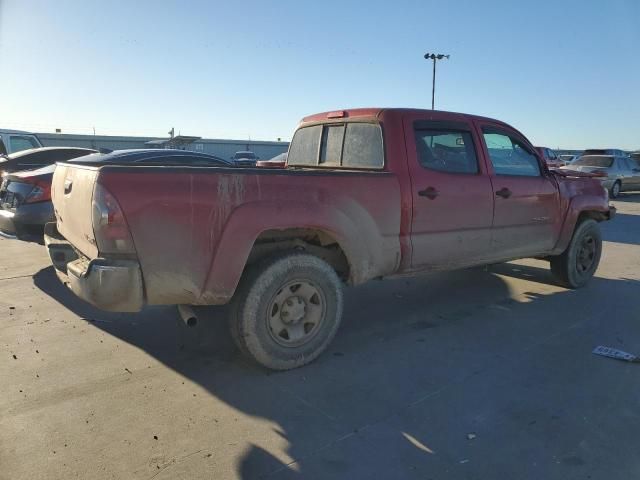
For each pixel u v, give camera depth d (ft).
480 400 11.28
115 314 16.38
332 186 12.80
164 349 13.73
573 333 15.57
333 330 13.28
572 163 76.13
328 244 13.60
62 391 11.28
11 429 9.76
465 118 16.47
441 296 19.51
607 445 9.65
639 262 26.99
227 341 14.29
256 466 8.84
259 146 209.15
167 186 10.64
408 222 14.53
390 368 12.90
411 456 9.21
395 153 14.65
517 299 19.25
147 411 10.55
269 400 11.14
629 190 75.51
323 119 17.39
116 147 171.94
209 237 11.12
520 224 17.88
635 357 13.56
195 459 8.98
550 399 11.38
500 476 8.70
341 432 9.95
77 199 11.58
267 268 12.01
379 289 20.42
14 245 27.48
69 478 8.39
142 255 10.56
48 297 18.01
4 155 33.88
